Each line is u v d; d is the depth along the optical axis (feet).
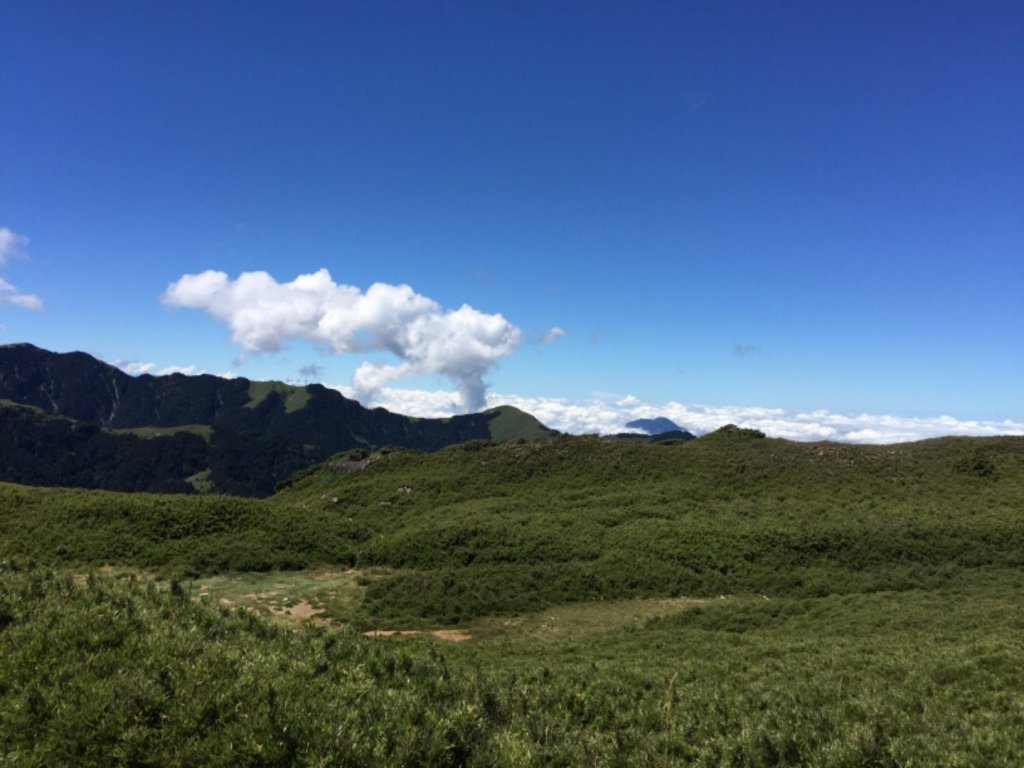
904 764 27.89
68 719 22.98
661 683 45.47
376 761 23.21
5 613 31.60
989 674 45.21
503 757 25.91
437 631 87.35
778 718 35.40
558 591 104.78
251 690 26.21
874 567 116.37
